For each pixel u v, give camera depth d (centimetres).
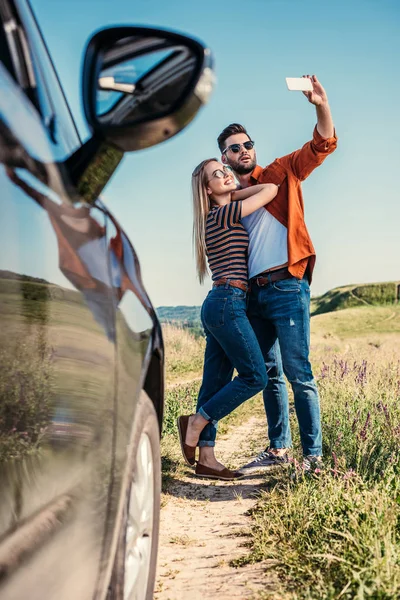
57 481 148
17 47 176
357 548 298
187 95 165
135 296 226
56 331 153
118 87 172
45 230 154
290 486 439
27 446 136
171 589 294
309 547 320
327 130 451
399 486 389
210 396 510
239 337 463
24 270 140
